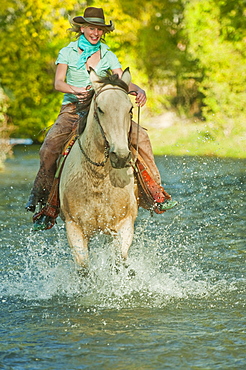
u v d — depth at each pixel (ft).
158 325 27.14
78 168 29.81
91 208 29.76
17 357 23.59
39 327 27.02
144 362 23.03
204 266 38.09
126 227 30.81
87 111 29.76
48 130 34.12
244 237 46.42
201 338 25.49
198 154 107.34
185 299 31.19
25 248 43.57
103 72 32.73
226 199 64.34
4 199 66.03
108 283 33.01
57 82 32.19
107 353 23.93
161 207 33.60
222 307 29.81
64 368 22.54
